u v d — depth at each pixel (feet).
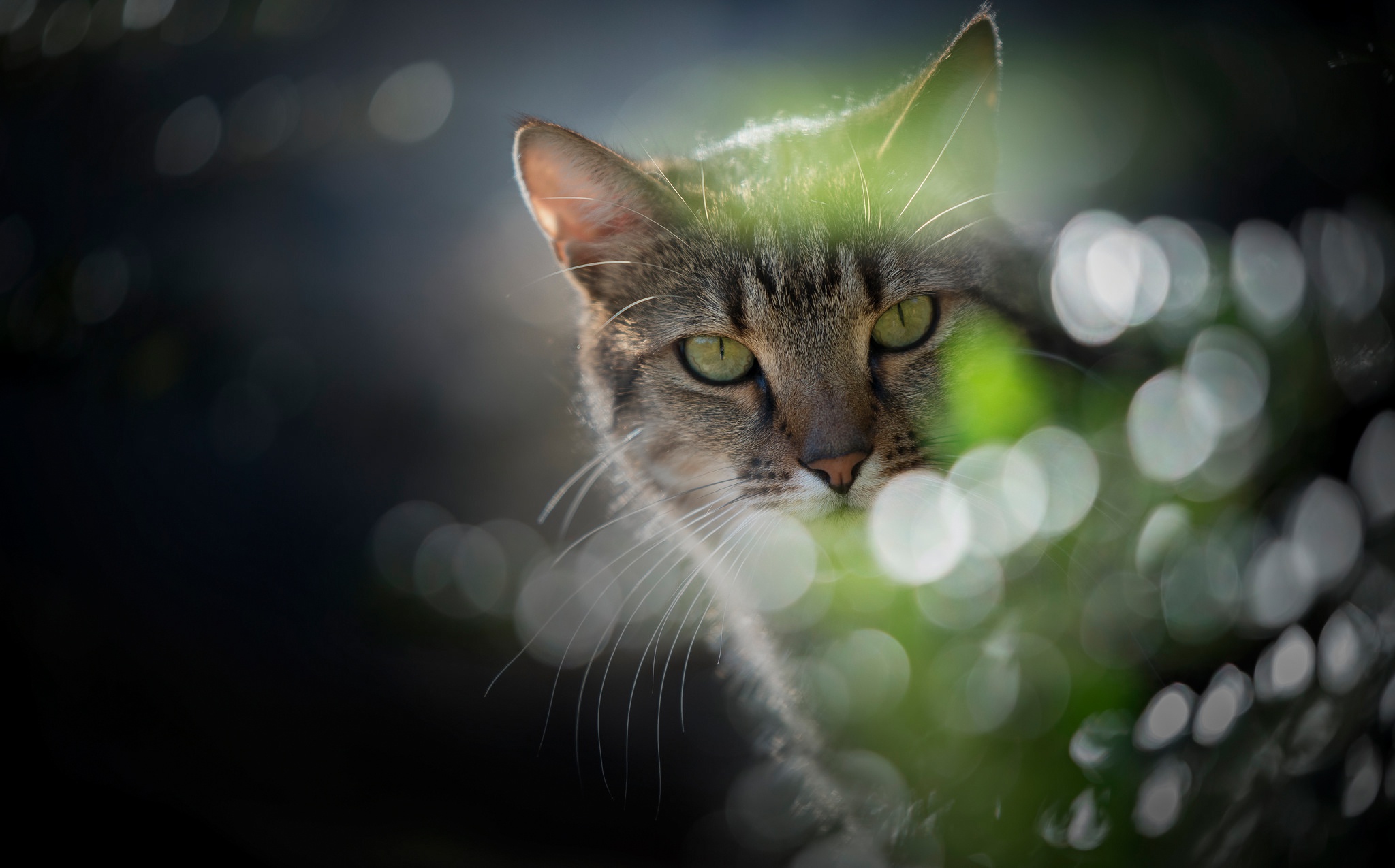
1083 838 2.56
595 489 3.17
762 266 2.71
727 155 2.82
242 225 3.32
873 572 2.75
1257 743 2.50
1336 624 2.52
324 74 3.29
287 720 3.23
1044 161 3.00
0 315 2.99
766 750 2.93
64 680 3.11
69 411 3.24
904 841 2.73
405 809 3.14
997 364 2.70
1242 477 2.61
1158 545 2.62
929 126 2.73
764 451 2.73
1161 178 2.85
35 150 3.04
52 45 2.95
